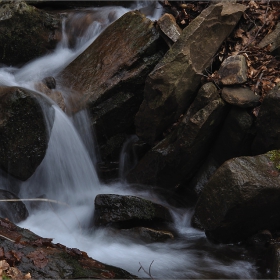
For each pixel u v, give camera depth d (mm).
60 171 4078
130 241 3596
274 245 3322
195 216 3605
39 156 3832
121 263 3354
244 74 3838
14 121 3682
